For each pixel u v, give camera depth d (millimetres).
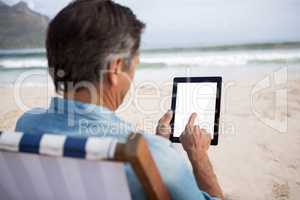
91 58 897
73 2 971
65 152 694
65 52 912
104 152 667
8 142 731
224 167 2568
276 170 2484
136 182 828
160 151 857
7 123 3445
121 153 658
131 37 933
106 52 897
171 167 858
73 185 837
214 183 1165
